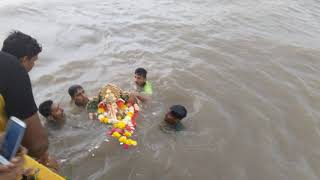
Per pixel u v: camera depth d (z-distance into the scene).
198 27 10.39
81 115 6.29
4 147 2.80
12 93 3.13
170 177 5.14
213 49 9.03
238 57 8.72
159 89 7.12
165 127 6.09
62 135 5.80
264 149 5.80
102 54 8.52
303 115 6.68
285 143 5.96
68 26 10.03
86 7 11.58
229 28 10.55
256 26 10.91
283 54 9.10
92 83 7.28
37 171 3.42
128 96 6.46
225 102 6.90
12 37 3.76
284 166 5.48
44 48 8.67
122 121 5.92
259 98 7.11
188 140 5.86
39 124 3.42
